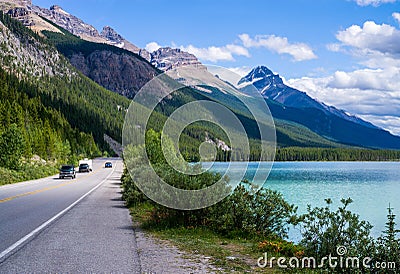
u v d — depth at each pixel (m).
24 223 11.12
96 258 7.01
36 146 76.94
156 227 10.84
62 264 6.54
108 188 27.55
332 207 25.55
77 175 51.09
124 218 12.64
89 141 132.00
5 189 25.47
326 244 7.34
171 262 6.96
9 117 76.56
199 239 9.57
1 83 113.06
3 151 40.31
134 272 6.12
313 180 50.59
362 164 132.38
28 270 6.14
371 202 29.28
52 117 113.06
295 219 10.41
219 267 6.78
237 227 10.54
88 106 186.38
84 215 13.15
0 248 7.77
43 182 34.94
